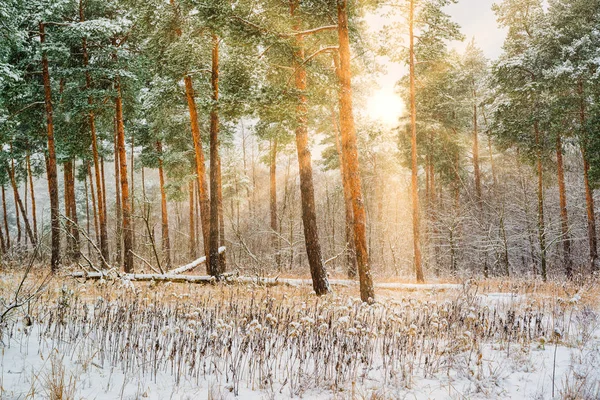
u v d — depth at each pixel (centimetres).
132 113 1898
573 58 1680
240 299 872
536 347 601
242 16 916
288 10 1129
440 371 487
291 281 1252
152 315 609
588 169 1769
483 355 547
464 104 2441
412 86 1596
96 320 573
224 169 3075
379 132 1588
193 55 1324
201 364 473
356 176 949
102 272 1023
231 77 983
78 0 1623
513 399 402
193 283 1233
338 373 444
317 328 543
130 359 468
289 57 1021
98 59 1628
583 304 871
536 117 1780
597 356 528
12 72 1328
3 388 351
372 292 917
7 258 1591
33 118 1773
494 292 1214
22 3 1375
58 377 373
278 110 916
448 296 1014
